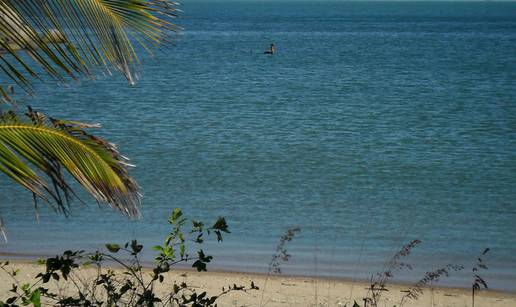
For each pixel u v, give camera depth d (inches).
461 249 662.5
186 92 2058.3
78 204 786.2
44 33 222.5
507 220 767.7
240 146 1197.7
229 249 641.6
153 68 2839.6
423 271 592.4
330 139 1289.4
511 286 556.1
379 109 1748.3
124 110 1653.5
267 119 1535.4
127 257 603.2
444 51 4028.1
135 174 969.5
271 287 530.3
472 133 1381.6
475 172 1015.6
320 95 2052.2
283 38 5477.4
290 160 1087.6
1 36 214.8
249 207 806.5
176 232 319.6
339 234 704.4
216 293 507.5
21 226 703.7
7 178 896.3
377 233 711.7
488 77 2576.3
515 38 5364.2
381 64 3196.4
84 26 231.1
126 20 239.3
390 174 997.2
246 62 3284.9
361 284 549.6
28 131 234.7
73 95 1850.4
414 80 2491.4
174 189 886.4
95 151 247.8
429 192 892.6
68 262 304.8
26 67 222.7
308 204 824.3
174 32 247.4
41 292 311.3
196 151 1148.5
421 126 1470.2
